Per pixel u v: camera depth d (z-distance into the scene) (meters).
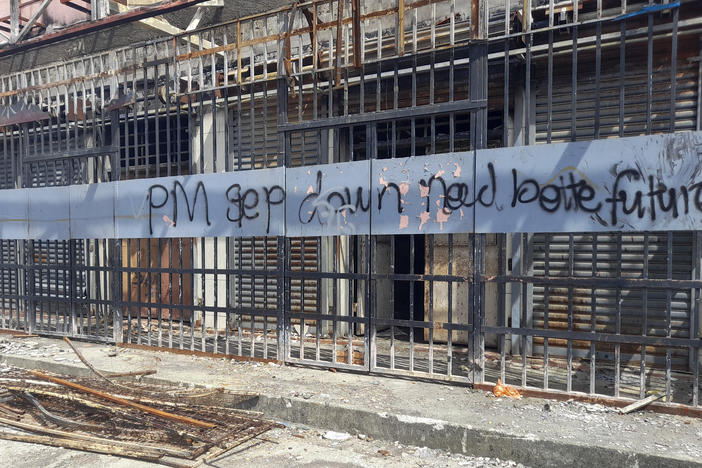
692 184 3.69
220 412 4.10
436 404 4.12
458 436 3.65
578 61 5.69
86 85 7.34
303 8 5.33
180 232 6.06
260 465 3.45
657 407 3.90
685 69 5.28
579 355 5.87
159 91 7.00
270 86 6.12
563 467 3.33
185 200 6.00
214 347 5.89
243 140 7.59
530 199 4.22
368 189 4.93
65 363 5.64
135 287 8.94
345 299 7.21
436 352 6.41
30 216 7.32
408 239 8.89
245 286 7.68
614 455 3.21
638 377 5.18
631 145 3.88
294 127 5.36
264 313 5.57
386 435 3.89
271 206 5.47
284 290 5.46
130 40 8.45
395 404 4.13
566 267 5.85
